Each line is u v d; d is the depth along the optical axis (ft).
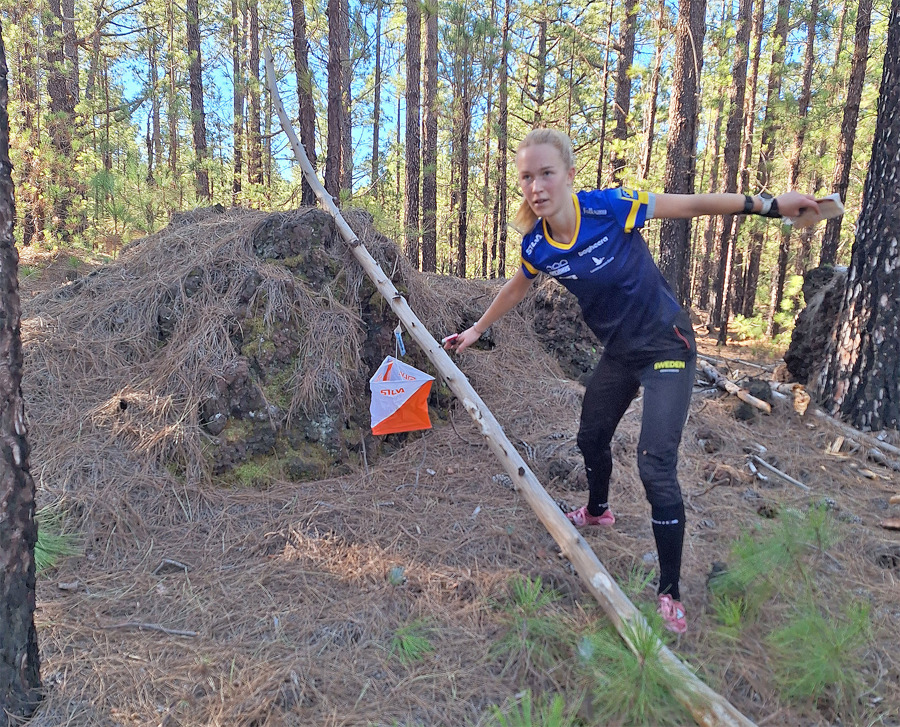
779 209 6.68
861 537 8.77
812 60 38.01
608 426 8.13
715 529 9.04
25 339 11.59
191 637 6.59
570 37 40.86
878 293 12.70
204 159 34.60
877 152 12.96
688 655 6.40
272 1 43.32
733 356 28.76
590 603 7.23
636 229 6.89
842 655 5.90
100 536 8.27
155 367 11.03
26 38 29.01
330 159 24.80
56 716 5.47
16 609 5.38
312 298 11.58
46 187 26.02
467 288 17.57
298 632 6.70
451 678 6.13
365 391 11.43
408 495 9.76
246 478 9.75
